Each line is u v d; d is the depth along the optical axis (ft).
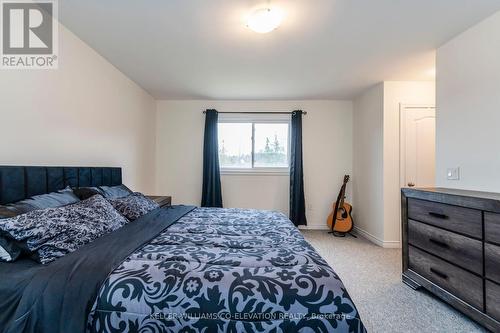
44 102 6.39
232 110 14.24
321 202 14.15
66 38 7.08
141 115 12.25
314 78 10.89
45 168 6.15
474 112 6.87
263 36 7.48
